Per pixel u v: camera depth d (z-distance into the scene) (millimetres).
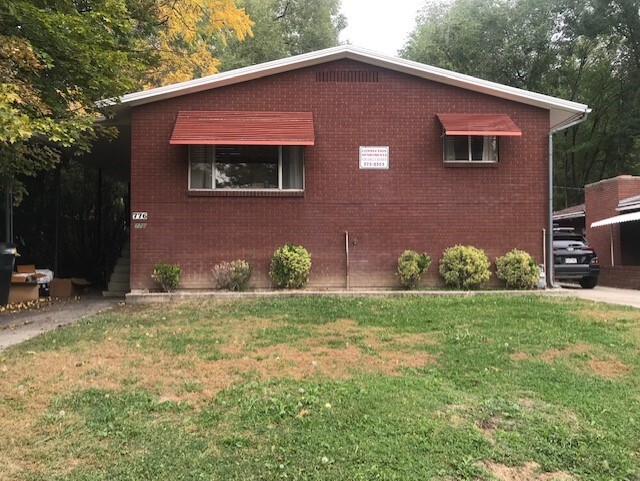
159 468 3385
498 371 5398
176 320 8117
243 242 11336
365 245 11500
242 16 17312
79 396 4609
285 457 3537
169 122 11281
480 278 11180
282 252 11102
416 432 3910
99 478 3266
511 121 11398
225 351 6121
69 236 16703
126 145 13750
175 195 11250
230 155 11445
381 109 11555
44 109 8195
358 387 4824
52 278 13398
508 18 30812
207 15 17938
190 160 11320
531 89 31453
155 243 11203
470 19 31547
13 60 7973
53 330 7566
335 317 8203
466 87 11594
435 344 6457
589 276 14391
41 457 3533
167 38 17078
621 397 4703
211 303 9867
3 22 8266
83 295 13227
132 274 11133
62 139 7941
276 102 11430
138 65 10383
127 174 18516
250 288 11312
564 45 30359
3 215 14117
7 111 6891
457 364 5625
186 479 3266
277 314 8531
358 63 11531
